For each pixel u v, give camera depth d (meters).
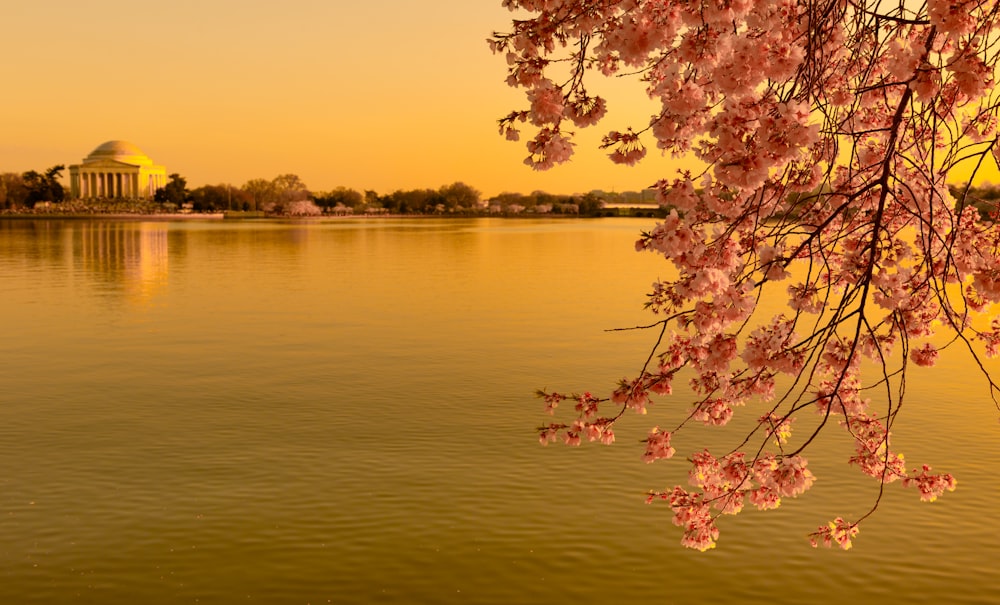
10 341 26.20
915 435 15.70
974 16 4.89
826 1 5.42
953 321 5.89
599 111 5.54
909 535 11.27
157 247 72.88
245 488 12.95
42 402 18.34
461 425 16.47
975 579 10.11
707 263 5.82
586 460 14.24
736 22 5.28
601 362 22.89
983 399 18.30
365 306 34.59
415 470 13.77
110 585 9.93
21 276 47.00
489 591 9.87
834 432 15.65
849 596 9.73
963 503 12.30
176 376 21.05
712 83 5.53
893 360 22.14
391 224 142.62
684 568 10.39
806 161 5.64
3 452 14.72
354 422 16.69
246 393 19.19
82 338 26.78
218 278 46.00
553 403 6.89
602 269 52.03
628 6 5.28
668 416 16.88
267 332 27.98
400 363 22.75
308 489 12.91
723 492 6.73
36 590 9.80
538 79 5.50
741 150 5.00
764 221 5.85
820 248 5.78
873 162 6.20
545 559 10.63
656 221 6.01
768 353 6.06
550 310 33.34
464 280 45.03
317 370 21.81
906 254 6.43
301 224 140.62
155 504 12.31
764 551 10.86
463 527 11.53
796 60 5.03
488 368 22.09
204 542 11.05
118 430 16.14
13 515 11.89
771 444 15.04
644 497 12.60
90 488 12.95
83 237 89.81
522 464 14.07
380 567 10.41
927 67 4.93
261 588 9.88
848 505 12.28
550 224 143.62
